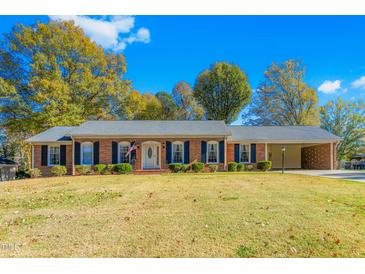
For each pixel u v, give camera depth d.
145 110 36.41
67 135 18.95
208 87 38.12
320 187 9.51
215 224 4.73
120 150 18.95
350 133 33.56
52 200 7.37
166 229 4.48
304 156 25.94
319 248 3.68
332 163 21.23
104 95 29.28
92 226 4.69
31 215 5.54
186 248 3.70
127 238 4.07
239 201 6.78
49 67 25.69
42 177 17.36
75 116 25.72
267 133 21.91
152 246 3.77
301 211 5.63
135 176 15.30
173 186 10.15
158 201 6.96
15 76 25.78
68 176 17.02
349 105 33.81
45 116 24.05
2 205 6.71
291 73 35.69
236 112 38.34
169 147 19.08
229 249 3.66
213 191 8.63
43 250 3.66
